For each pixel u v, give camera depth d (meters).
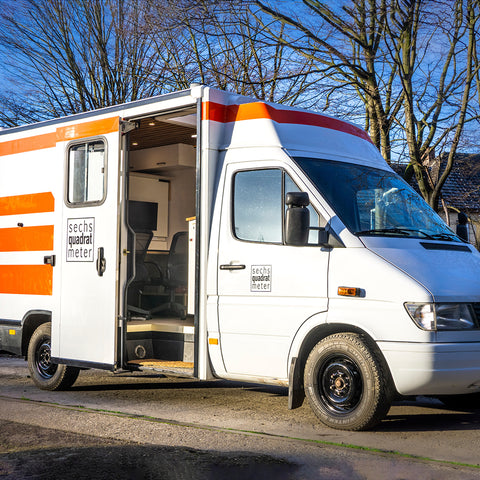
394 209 7.31
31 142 9.64
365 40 14.64
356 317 6.49
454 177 15.56
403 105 14.65
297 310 6.82
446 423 7.05
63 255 8.92
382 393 6.39
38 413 7.52
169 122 8.59
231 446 6.01
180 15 15.82
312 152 7.38
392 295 6.34
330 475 5.18
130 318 8.72
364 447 5.98
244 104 7.62
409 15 13.41
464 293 6.41
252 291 7.13
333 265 6.68
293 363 6.82
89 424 6.93
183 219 10.73
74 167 8.97
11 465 5.45
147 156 10.61
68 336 8.77
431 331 6.21
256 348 7.09
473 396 7.75
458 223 8.68
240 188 7.40
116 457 5.65
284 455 5.71
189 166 10.40
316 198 6.93
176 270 9.56
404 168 15.06
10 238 9.80
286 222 6.83
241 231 7.31
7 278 9.80
